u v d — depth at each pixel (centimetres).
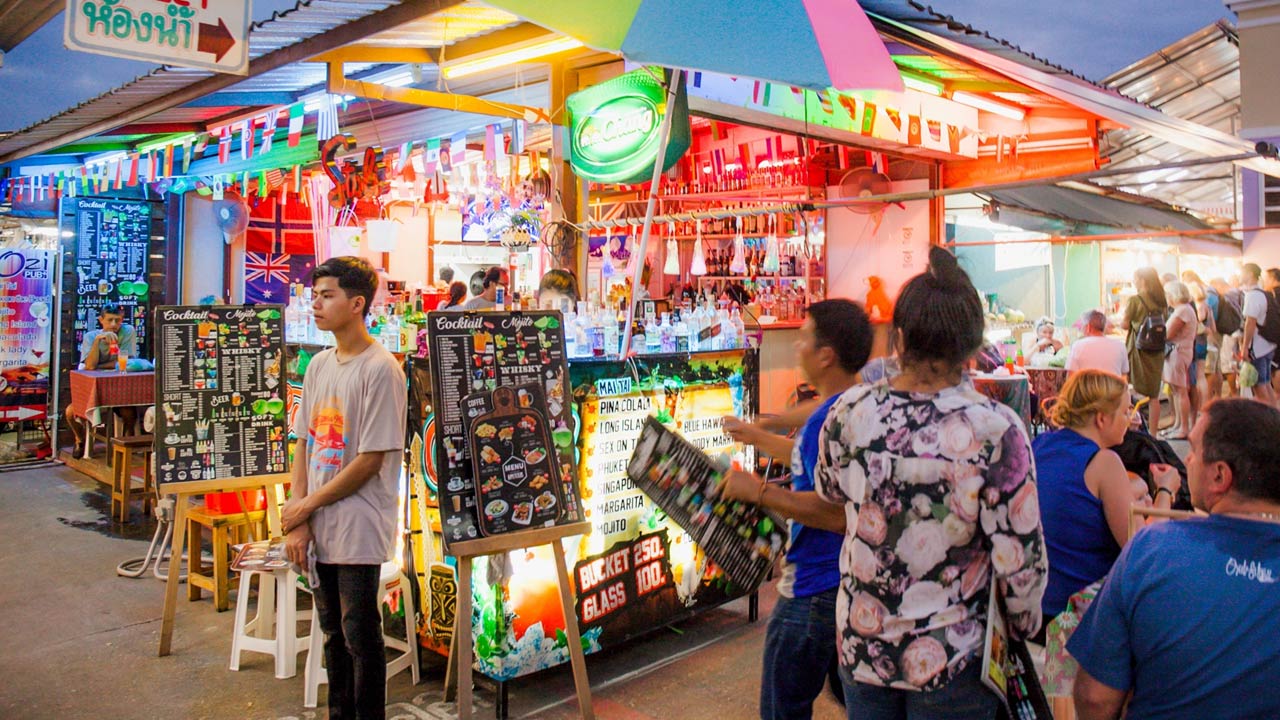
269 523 450
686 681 390
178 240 1109
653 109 450
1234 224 1278
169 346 439
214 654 421
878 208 861
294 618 398
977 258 1057
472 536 327
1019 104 798
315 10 437
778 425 316
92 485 827
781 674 238
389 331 439
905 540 180
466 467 334
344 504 310
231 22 418
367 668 311
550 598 368
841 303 249
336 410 317
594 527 389
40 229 1016
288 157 845
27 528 667
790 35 325
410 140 779
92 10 376
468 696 321
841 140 700
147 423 704
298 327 502
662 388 420
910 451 180
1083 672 168
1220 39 1005
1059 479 273
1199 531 158
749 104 588
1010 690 183
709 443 445
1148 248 1124
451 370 338
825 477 200
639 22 318
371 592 312
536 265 827
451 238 1180
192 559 512
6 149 885
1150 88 1145
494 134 614
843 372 246
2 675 392
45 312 973
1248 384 907
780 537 259
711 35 319
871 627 183
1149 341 847
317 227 967
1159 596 157
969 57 478
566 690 381
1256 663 148
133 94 591
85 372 818
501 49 557
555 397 362
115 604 493
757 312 737
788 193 872
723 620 470
